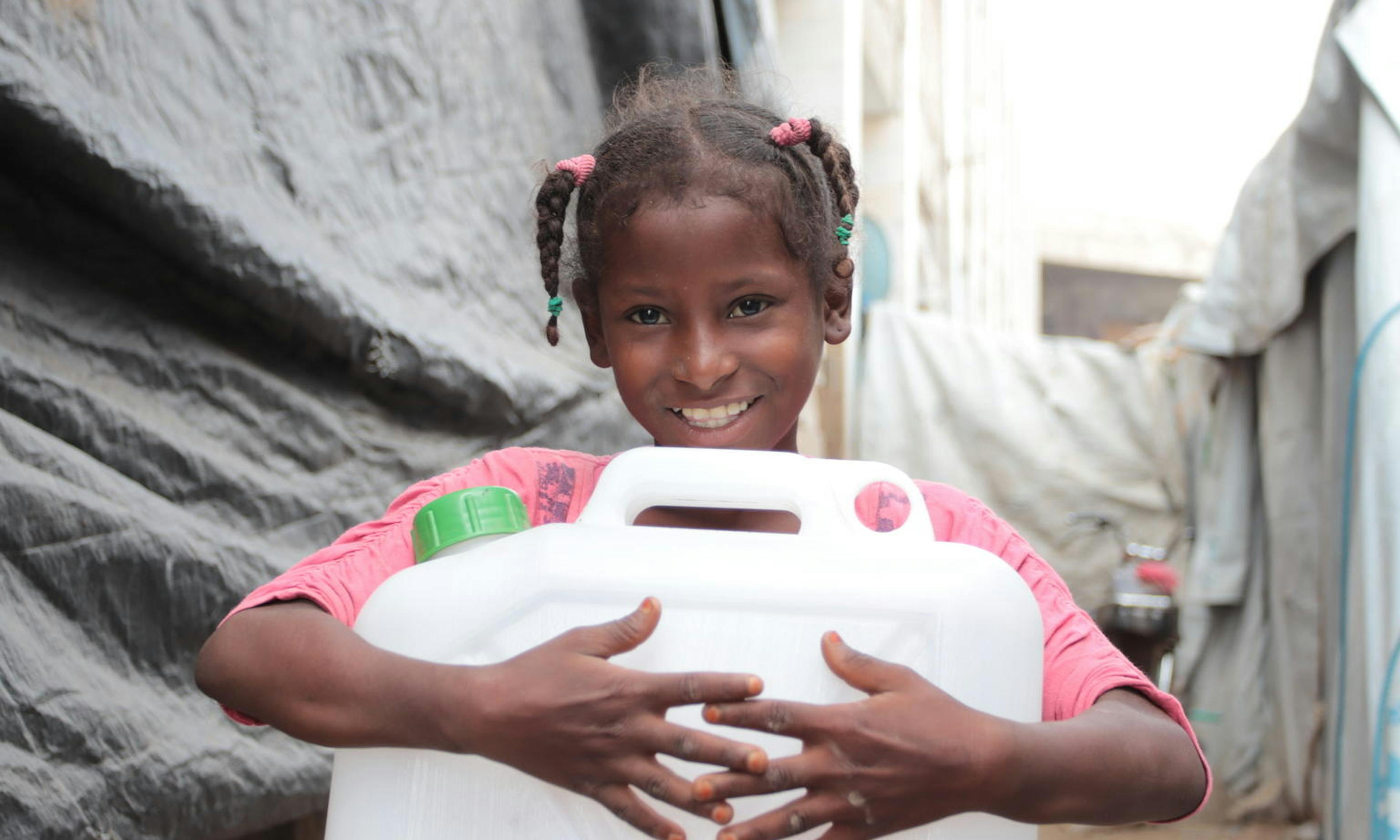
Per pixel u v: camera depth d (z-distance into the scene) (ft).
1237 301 12.06
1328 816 9.31
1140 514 16.55
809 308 3.53
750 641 2.73
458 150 6.59
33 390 4.22
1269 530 13.16
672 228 3.34
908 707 2.50
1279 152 10.78
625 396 3.52
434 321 5.97
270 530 4.94
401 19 6.29
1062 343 17.31
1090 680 3.06
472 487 3.45
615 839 2.69
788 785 2.46
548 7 7.70
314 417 5.28
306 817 6.09
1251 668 14.06
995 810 2.57
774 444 3.52
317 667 2.72
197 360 4.85
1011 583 2.87
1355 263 10.17
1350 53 8.14
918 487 3.80
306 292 5.09
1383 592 7.38
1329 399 10.36
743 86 5.81
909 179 23.91
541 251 3.82
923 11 28.91
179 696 4.38
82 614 4.13
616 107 4.50
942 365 17.10
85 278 4.54
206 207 4.69
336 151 5.73
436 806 2.72
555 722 2.49
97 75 4.50
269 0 5.50
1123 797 2.72
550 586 2.76
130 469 4.46
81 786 3.96
